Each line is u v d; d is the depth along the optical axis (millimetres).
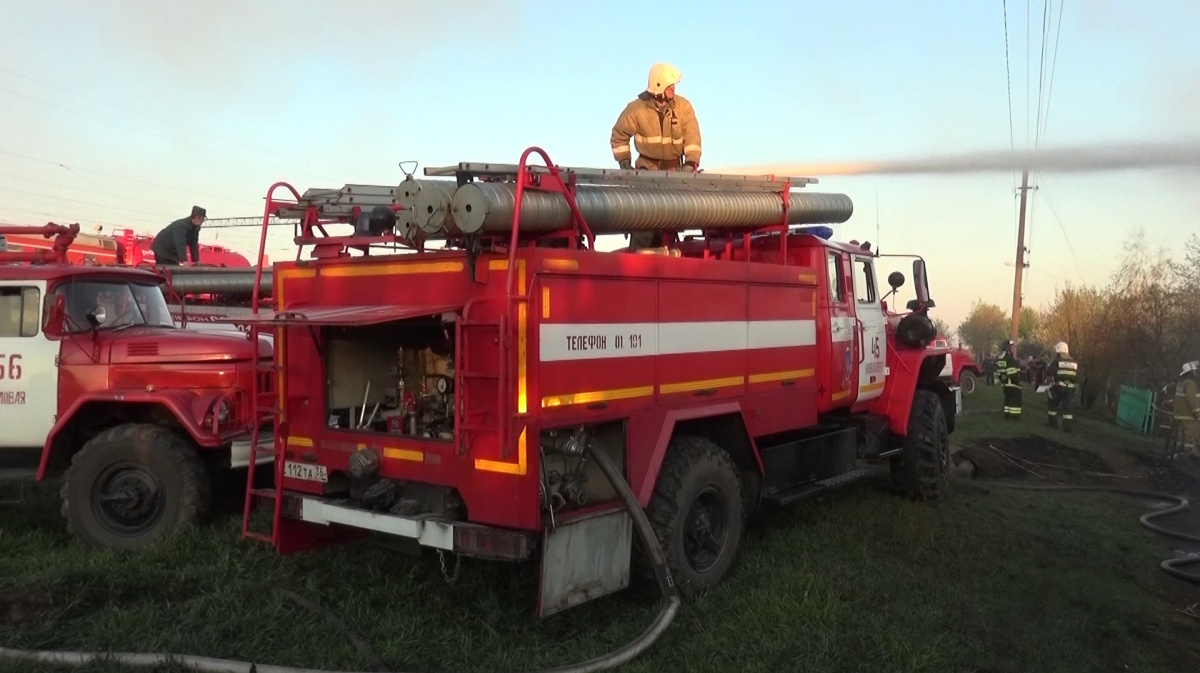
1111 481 11117
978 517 7781
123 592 4805
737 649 4328
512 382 4129
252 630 4312
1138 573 6410
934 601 5258
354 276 4926
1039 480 10859
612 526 4590
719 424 5746
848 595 5184
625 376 4707
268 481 6984
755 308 5855
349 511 4715
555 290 4297
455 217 4148
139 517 6109
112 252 12102
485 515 4312
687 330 5191
